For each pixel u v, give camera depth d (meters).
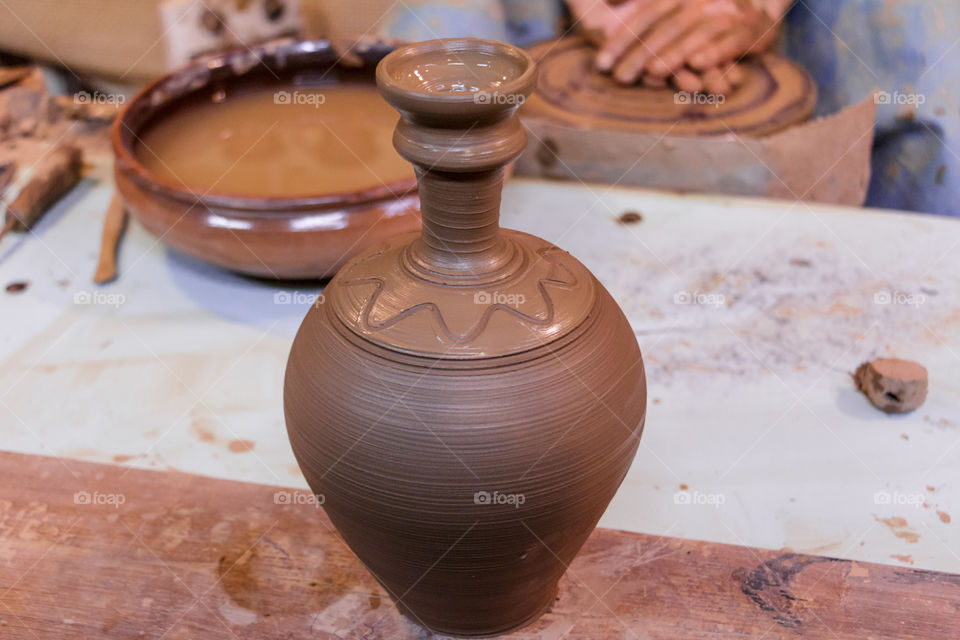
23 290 1.68
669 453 1.30
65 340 1.55
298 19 2.17
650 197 1.90
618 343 0.87
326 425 0.83
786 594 1.06
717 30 1.93
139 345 1.54
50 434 1.35
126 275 1.73
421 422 0.79
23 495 1.22
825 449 1.30
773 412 1.37
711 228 1.79
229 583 1.09
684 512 1.20
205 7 2.10
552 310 0.83
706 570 1.10
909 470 1.26
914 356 1.46
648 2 1.95
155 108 1.74
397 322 0.82
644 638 1.02
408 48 0.83
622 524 1.19
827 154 1.90
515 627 1.03
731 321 1.55
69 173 1.97
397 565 0.91
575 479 0.83
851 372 1.44
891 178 1.97
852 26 1.88
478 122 0.75
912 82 1.84
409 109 0.75
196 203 1.46
